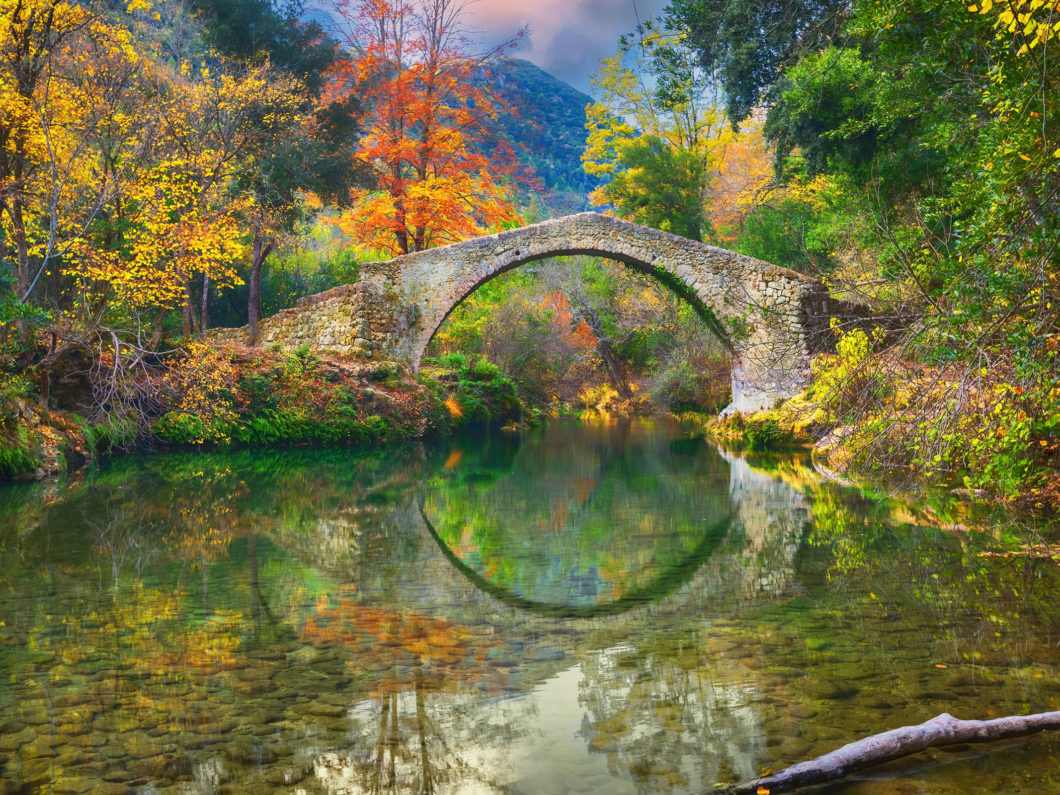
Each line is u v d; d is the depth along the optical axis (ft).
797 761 11.00
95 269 48.93
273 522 31.24
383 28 87.61
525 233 69.72
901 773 10.62
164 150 58.54
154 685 14.03
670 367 107.55
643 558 25.17
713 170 123.85
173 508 33.65
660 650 15.93
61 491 37.04
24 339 44.52
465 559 25.17
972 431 24.70
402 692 13.85
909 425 28.81
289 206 78.95
